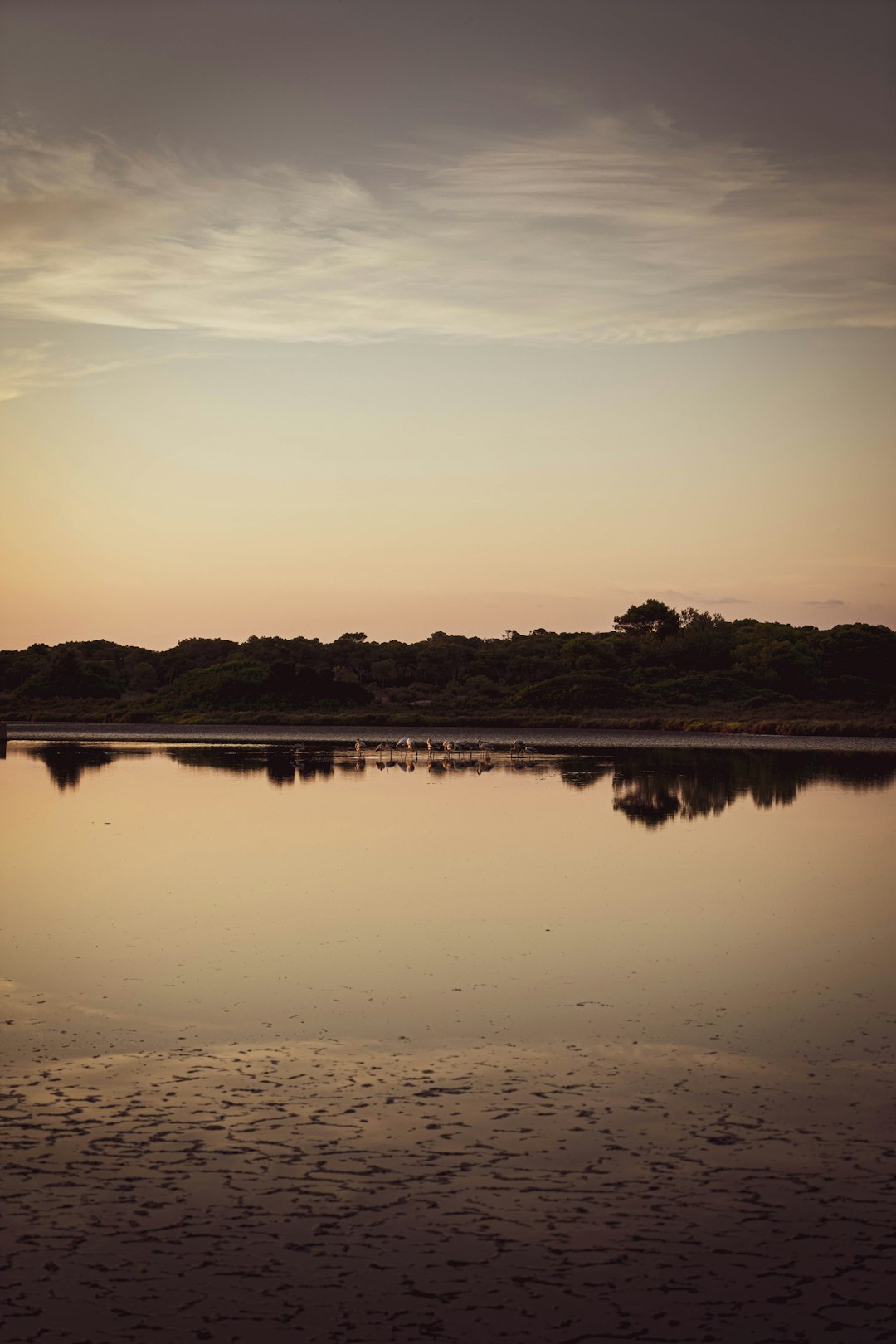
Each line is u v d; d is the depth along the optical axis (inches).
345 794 1779.0
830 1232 376.8
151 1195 400.2
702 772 2225.6
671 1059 531.5
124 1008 609.6
